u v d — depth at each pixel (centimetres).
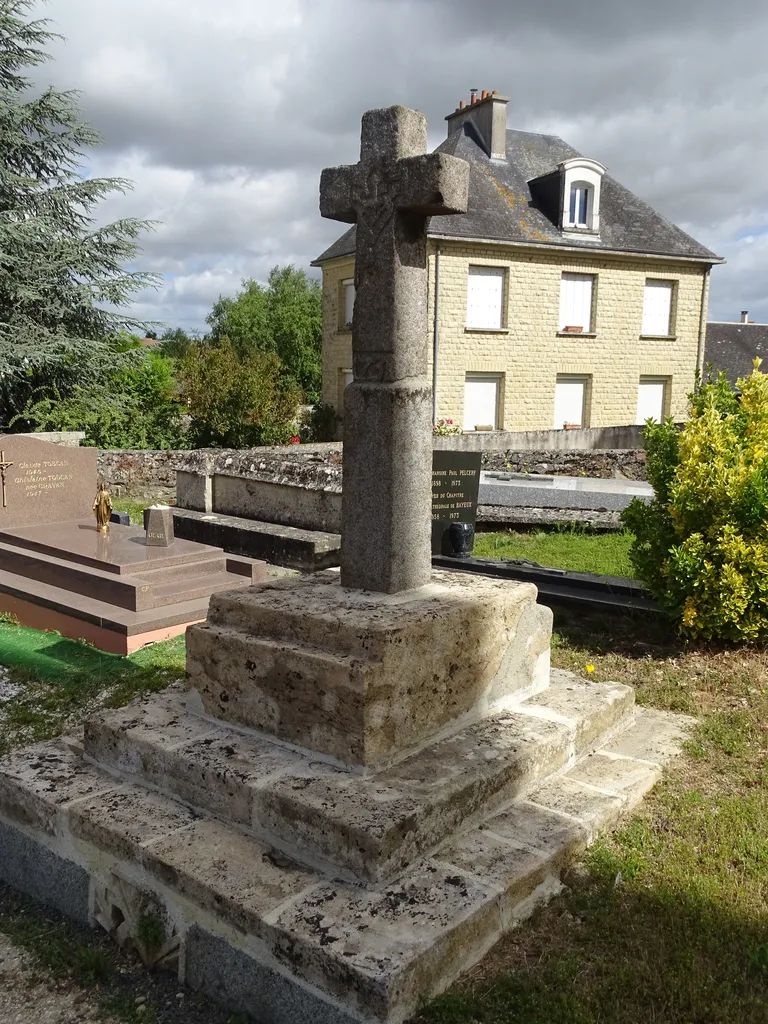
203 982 305
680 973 285
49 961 327
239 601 394
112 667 632
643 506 661
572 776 408
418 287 385
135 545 836
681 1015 267
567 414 2384
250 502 1119
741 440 625
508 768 366
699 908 320
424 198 353
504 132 2397
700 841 367
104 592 733
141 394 2150
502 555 991
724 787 416
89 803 361
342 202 381
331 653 352
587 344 2347
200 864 315
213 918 300
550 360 2302
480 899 296
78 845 354
